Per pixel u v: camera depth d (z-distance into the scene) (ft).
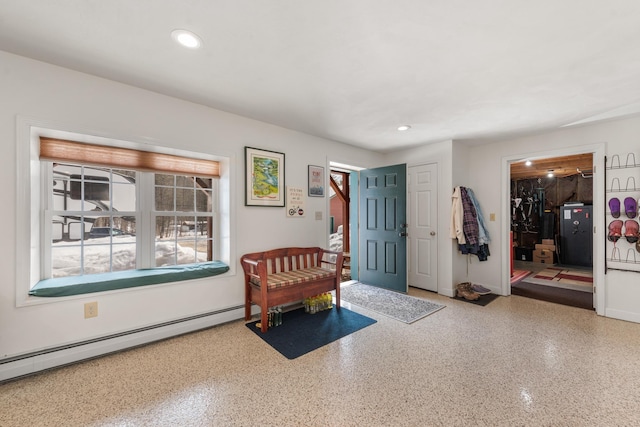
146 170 8.18
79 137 6.88
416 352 7.19
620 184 9.43
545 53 5.63
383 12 4.50
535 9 4.39
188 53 5.78
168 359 6.82
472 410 5.05
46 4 4.35
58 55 5.90
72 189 7.42
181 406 5.17
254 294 9.16
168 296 7.96
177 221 9.14
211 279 8.79
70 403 5.24
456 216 12.02
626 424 4.69
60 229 7.27
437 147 12.77
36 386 5.73
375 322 9.21
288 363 6.66
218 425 4.72
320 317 9.68
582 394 5.48
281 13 4.53
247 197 9.57
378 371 6.32
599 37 5.07
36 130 6.32
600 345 7.52
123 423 4.76
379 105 8.41
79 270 7.54
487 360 6.77
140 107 7.41
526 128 10.50
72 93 6.50
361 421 4.79
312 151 11.62
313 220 11.66
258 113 9.17
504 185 12.35
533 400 5.31
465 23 4.75
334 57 5.87
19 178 5.95
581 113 8.91
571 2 4.24
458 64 6.10
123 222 8.19
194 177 9.36
